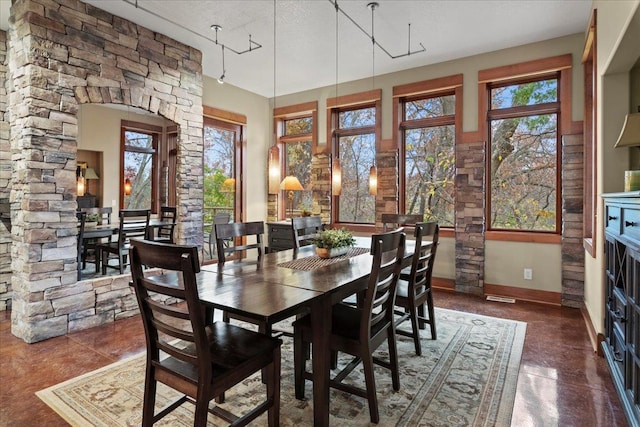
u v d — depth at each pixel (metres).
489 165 4.46
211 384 1.47
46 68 3.04
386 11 3.43
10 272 3.86
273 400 1.76
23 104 3.01
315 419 1.80
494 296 4.29
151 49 3.84
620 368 2.14
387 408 2.02
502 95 4.36
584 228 3.69
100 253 4.22
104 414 1.97
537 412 1.98
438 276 4.71
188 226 4.28
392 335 2.20
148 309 1.62
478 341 2.95
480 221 4.36
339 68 4.89
